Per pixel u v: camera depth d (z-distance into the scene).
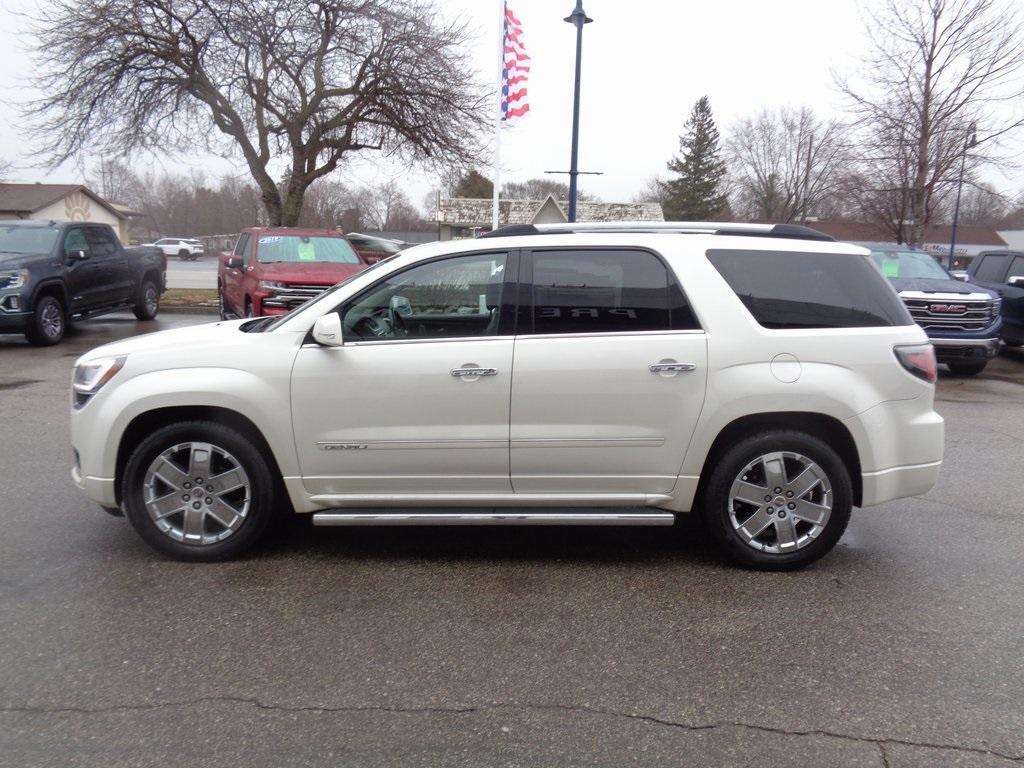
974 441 7.59
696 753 2.78
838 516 4.26
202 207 84.50
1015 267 13.57
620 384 4.15
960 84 18.03
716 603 3.97
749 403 4.15
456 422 4.19
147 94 19.62
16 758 2.70
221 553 4.35
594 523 4.25
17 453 6.49
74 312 13.19
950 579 4.29
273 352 4.23
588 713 3.01
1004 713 3.02
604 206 41.69
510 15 18.19
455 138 21.41
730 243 4.32
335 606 3.88
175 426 4.23
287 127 20.72
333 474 4.28
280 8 19.06
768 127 61.12
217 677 3.22
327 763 2.71
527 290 4.25
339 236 13.08
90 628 3.62
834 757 2.76
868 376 4.22
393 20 19.98
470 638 3.58
